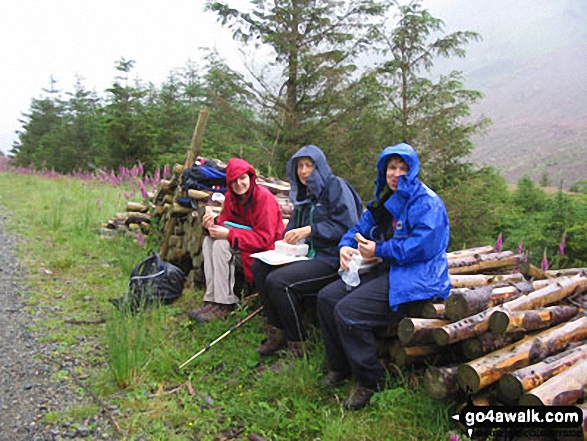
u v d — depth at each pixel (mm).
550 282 3496
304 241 3781
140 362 3457
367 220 3477
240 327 4035
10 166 22625
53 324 4191
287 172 3861
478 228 10469
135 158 16203
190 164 5383
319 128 10812
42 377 3342
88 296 4887
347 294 3137
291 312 3471
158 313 4320
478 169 11758
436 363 3072
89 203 9477
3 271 5496
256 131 11391
